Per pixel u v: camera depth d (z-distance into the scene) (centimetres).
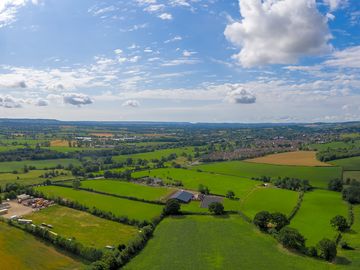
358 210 15838
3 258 9862
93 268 9094
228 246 11275
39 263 9819
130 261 10156
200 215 14712
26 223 12775
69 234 12119
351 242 11769
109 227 13000
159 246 11262
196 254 10638
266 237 12106
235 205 16162
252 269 9662
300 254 10700
